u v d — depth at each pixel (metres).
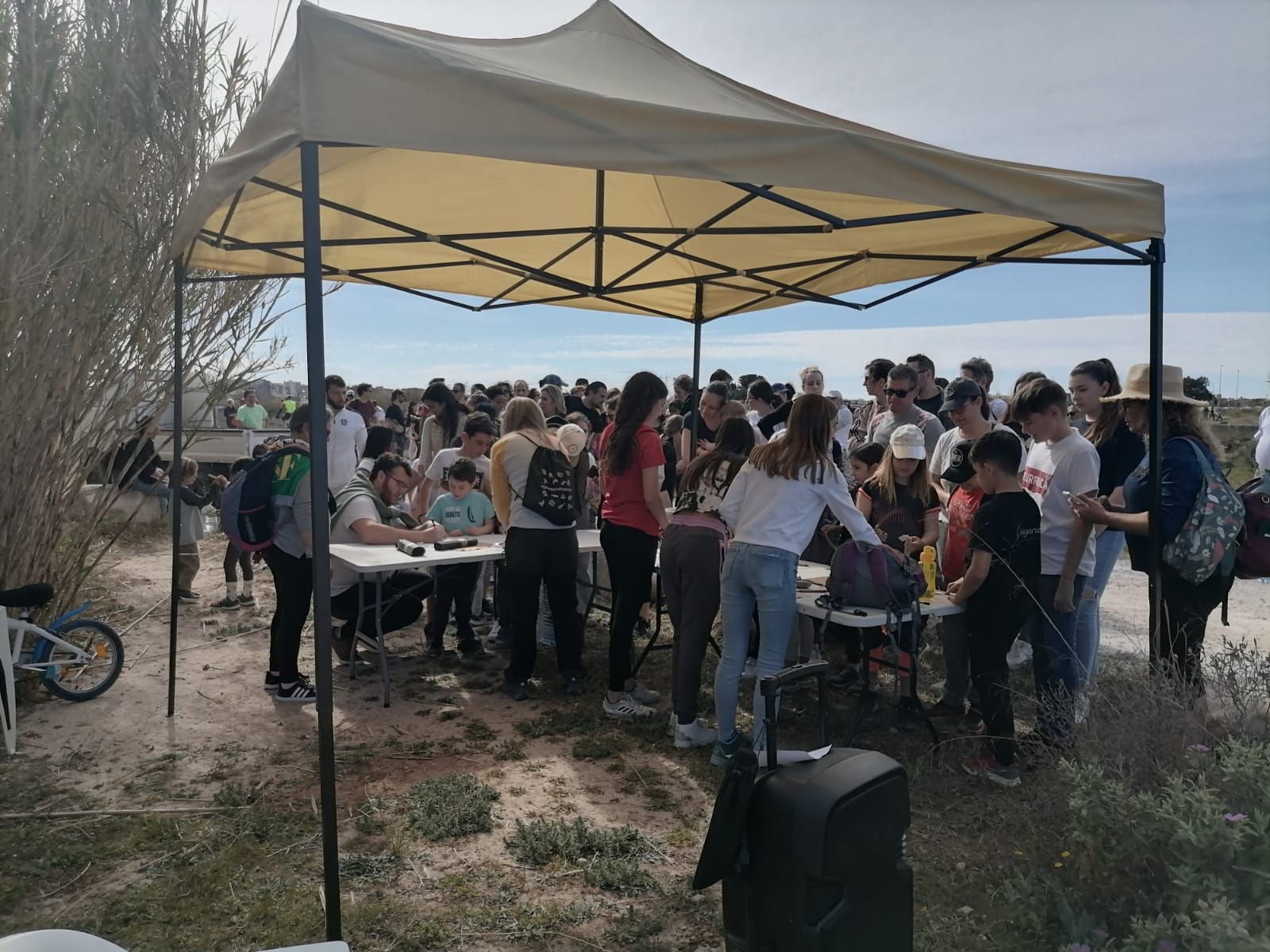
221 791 3.83
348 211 4.19
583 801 3.79
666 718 4.75
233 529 4.72
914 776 3.96
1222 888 2.13
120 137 4.63
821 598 4.12
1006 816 3.30
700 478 4.25
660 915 2.95
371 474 5.89
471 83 2.59
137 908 2.94
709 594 4.21
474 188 4.68
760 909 2.11
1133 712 3.16
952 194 3.22
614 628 4.71
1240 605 7.25
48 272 4.43
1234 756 2.57
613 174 4.63
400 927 2.85
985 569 3.71
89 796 3.78
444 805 3.67
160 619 6.74
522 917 2.92
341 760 4.18
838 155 3.04
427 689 5.23
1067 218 3.48
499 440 4.93
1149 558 3.76
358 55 2.48
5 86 4.34
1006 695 3.81
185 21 4.96
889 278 5.32
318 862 3.26
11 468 4.72
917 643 3.97
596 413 8.95
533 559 4.82
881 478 4.76
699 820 3.63
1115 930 2.44
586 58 3.73
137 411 5.35
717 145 2.87
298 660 5.48
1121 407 4.33
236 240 4.52
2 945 1.47
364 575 5.14
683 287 6.65
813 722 4.68
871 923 2.12
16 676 4.73
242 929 2.84
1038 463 4.10
